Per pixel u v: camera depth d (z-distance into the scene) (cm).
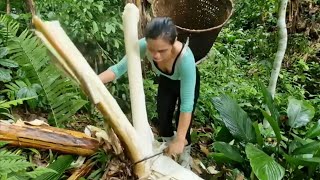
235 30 815
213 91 524
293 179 381
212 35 354
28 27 408
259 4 814
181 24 414
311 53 786
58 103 357
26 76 362
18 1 445
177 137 319
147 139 328
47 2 426
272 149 394
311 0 865
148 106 441
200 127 484
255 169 322
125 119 313
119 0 481
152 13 374
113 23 429
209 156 402
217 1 390
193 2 399
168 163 331
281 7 493
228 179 388
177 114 379
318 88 712
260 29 786
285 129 461
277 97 564
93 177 323
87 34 420
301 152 373
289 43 784
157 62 313
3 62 353
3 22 371
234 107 400
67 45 291
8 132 303
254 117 516
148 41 282
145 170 326
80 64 291
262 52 745
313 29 825
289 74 704
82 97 393
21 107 370
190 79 307
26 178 284
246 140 390
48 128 322
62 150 322
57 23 297
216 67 603
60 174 306
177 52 301
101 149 332
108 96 303
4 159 271
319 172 387
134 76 326
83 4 420
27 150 323
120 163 328
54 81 357
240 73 648
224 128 407
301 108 421
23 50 359
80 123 388
